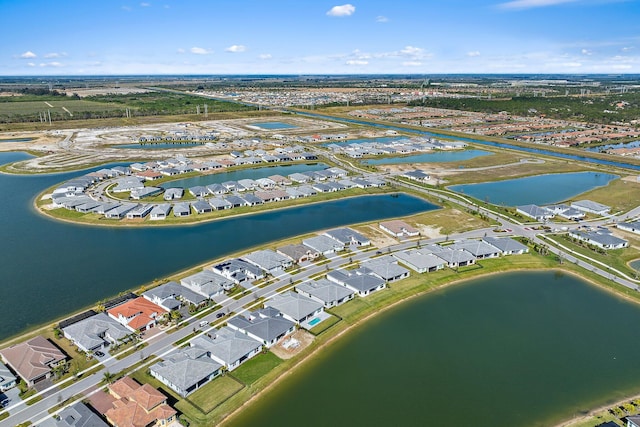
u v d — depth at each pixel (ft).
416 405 252.83
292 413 244.22
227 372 273.75
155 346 291.99
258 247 448.65
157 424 228.63
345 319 334.44
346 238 461.37
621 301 371.56
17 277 387.34
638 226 509.76
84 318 317.22
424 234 494.59
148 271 399.44
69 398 245.45
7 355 271.90
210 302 345.51
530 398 260.42
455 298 370.73
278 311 329.11
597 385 272.31
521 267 425.69
